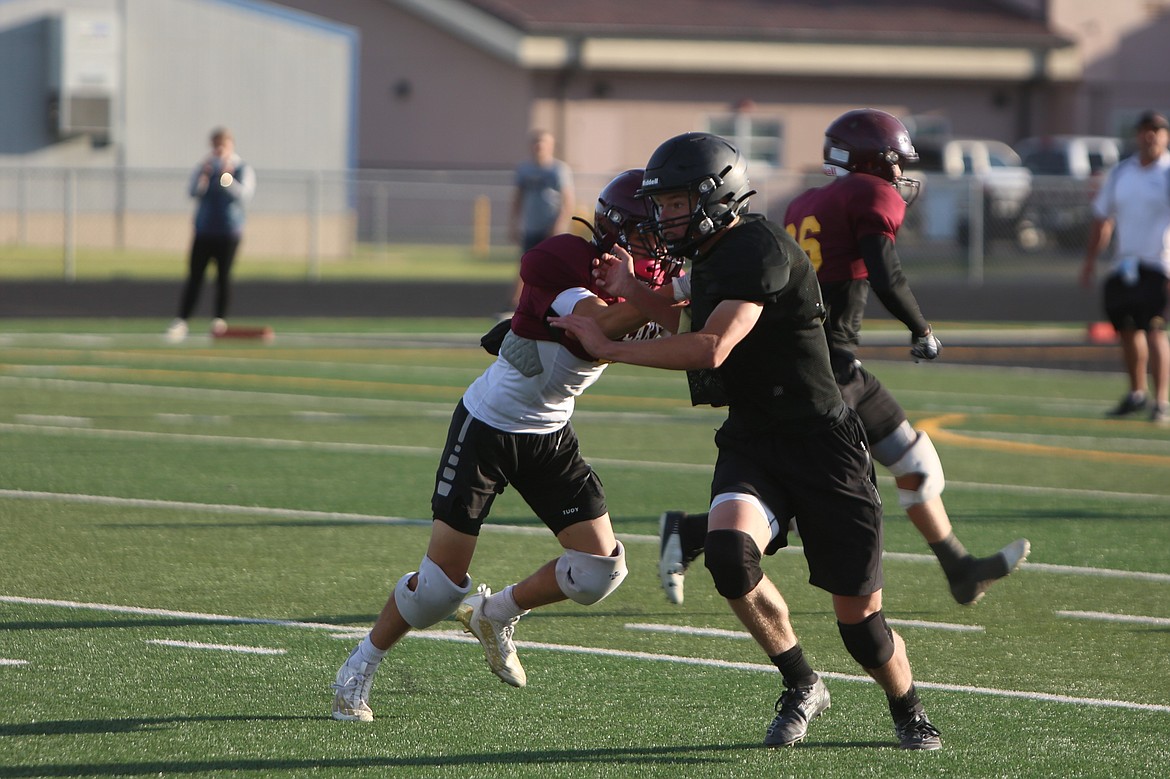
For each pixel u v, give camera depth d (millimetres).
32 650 22250
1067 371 66312
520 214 71875
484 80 149000
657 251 18484
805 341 18219
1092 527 33250
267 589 26266
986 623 25125
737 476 18562
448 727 19297
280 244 124312
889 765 18141
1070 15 159500
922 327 25031
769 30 150125
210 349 66688
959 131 157875
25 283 92188
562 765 17953
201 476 37094
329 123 125938
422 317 83125
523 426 18938
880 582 18391
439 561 19172
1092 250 49812
